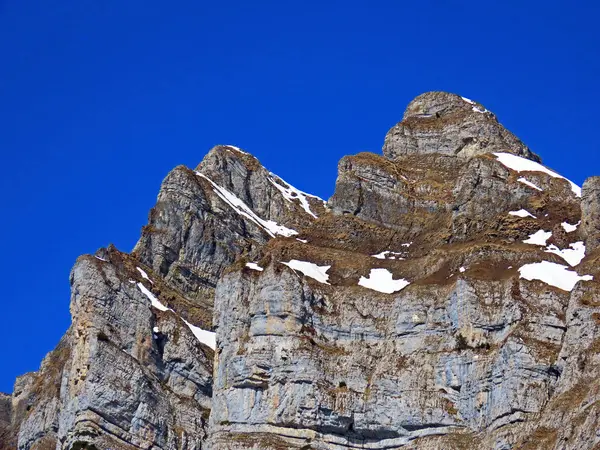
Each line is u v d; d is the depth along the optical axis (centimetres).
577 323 19025
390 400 19638
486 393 19212
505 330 19638
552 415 18338
